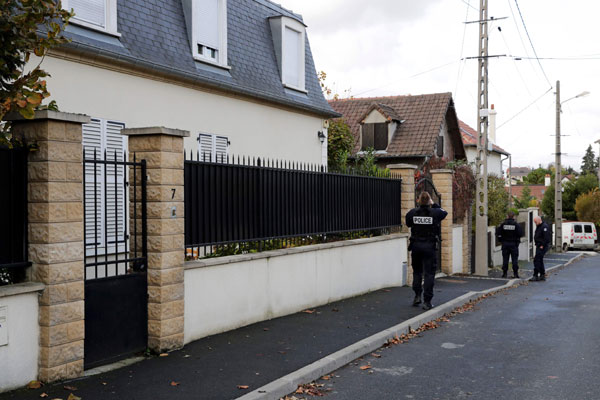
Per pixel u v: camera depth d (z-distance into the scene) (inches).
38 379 206.5
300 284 367.9
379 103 1138.7
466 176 727.7
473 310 427.2
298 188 373.1
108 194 377.4
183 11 470.6
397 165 539.8
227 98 505.4
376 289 478.0
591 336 329.7
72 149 212.8
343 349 271.3
